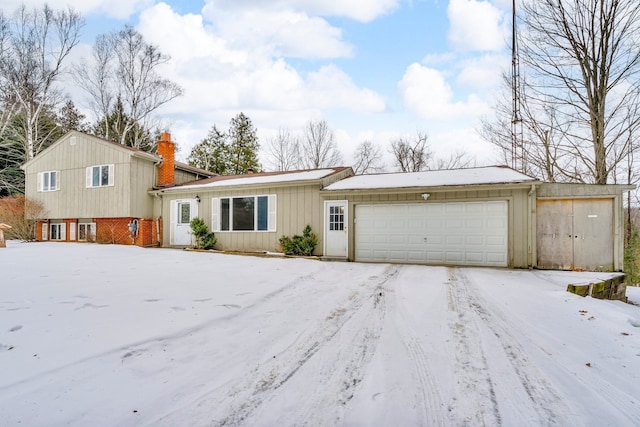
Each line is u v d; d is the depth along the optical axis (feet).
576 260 31.81
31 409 7.89
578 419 8.19
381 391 9.37
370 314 16.52
